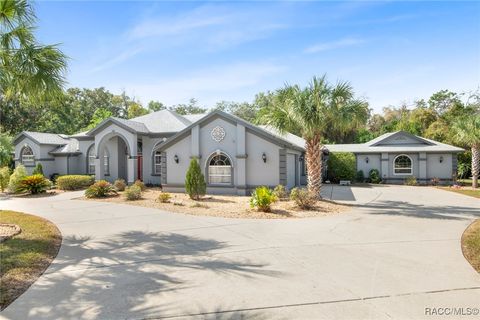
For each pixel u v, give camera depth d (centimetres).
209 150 1792
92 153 2562
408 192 1961
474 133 2191
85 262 632
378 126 5294
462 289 487
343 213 1189
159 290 492
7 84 863
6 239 796
